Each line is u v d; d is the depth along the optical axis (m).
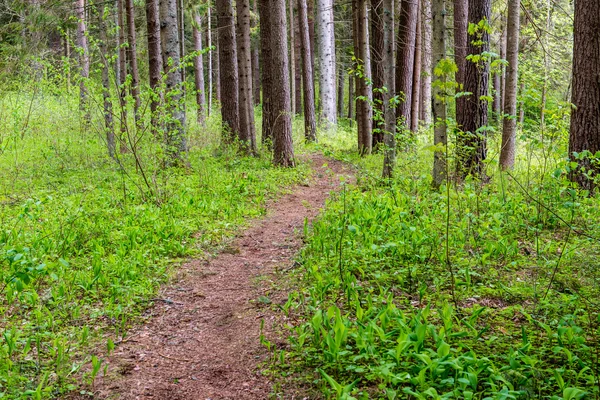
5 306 5.43
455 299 5.25
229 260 7.35
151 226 8.23
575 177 9.02
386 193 9.38
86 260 6.81
